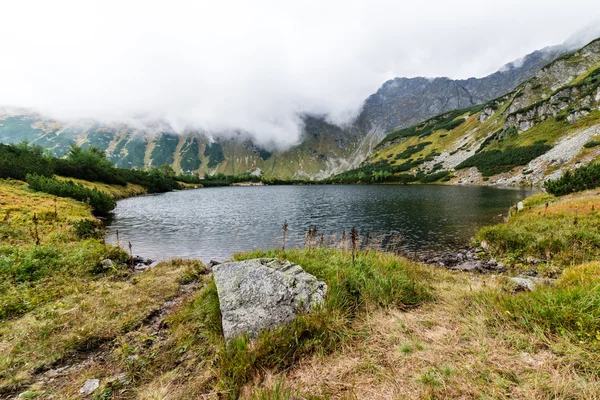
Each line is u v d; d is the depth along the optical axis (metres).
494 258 15.17
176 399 4.02
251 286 6.38
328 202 62.41
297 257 10.16
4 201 27.91
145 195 89.69
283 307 5.71
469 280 7.96
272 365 4.36
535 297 5.03
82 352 5.73
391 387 3.45
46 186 40.66
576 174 34.50
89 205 39.75
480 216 35.44
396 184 150.75
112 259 13.90
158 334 6.48
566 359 3.47
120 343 6.03
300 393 3.58
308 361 4.36
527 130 136.75
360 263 8.55
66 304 7.95
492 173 114.62
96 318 7.03
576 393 2.91
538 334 4.05
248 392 3.80
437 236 25.66
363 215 41.03
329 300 5.77
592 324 3.93
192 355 5.32
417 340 4.43
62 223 22.42
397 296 6.27
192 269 12.88
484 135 173.12
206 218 40.59
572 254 12.06
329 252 11.50
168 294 9.26
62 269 10.80
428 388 3.24
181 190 130.25
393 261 9.38
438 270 10.38
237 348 4.76
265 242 25.73
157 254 21.55
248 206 56.66
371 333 4.88
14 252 11.09
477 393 3.10
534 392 2.99
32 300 7.95
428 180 143.62
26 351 5.49
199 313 6.93
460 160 161.12
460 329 4.57
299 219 38.94
